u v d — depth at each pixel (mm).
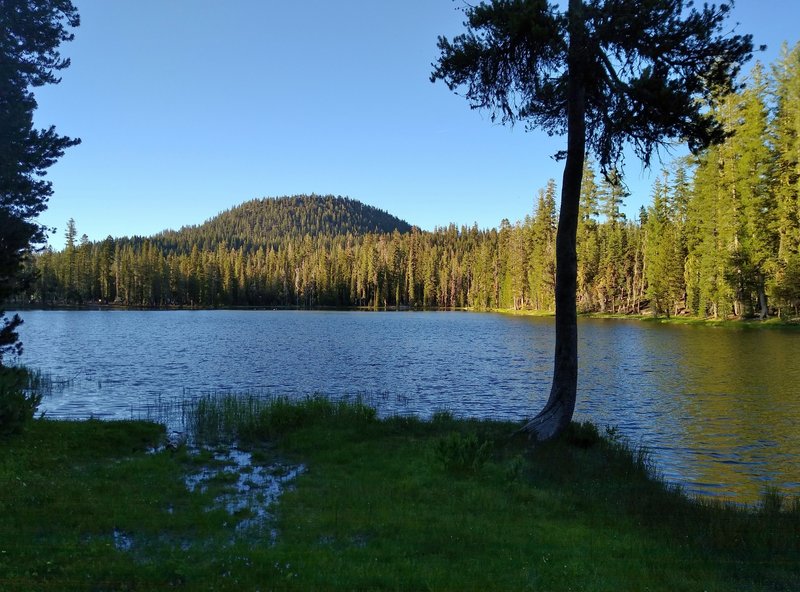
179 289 140250
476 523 7887
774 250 53188
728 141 55250
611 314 82375
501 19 11320
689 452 14391
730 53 10570
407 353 40656
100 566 6082
